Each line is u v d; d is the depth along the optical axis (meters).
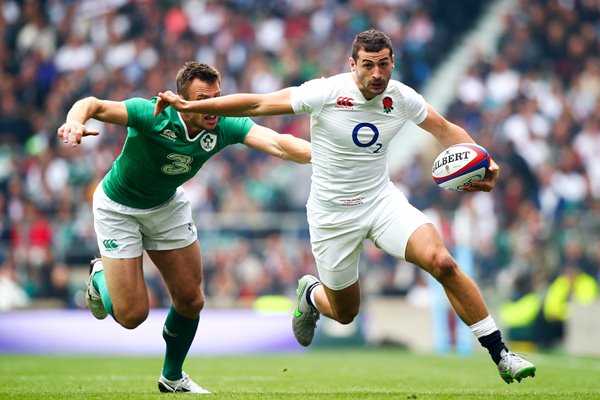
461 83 73.19
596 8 80.00
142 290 22.53
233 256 54.25
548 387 26.03
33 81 72.88
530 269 54.66
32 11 75.50
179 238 22.58
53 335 49.56
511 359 20.70
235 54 73.38
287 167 63.19
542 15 78.75
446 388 25.55
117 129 65.56
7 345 49.16
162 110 20.73
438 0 80.25
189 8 75.44
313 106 21.23
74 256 53.84
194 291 22.78
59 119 69.06
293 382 27.75
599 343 50.88
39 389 24.22
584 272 54.53
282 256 54.66
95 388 24.69
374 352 50.03
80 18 75.31
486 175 22.05
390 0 78.38
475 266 55.31
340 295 23.62
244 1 76.06
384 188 22.34
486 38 79.31
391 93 21.33
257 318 50.88
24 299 52.31
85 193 62.06
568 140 70.38
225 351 50.12
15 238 53.66
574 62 77.56
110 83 70.75
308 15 76.25
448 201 62.75
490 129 69.12
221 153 64.19
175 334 23.02
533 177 65.25
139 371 32.94
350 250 22.69
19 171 63.31
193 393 22.66
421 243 21.28
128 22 74.75
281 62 72.81
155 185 22.05
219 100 20.53
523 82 73.94
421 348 53.28
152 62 72.50
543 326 53.62
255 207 61.22
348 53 74.38
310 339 26.20
